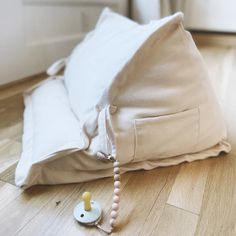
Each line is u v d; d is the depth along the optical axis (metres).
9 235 0.49
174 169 0.69
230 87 1.28
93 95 0.68
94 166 0.63
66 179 0.62
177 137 0.67
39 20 1.32
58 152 0.60
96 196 0.59
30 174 0.59
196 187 0.63
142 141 0.64
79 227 0.51
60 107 0.81
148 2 1.92
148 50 0.64
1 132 0.83
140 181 0.64
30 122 0.83
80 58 0.92
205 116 0.70
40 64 1.36
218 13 2.12
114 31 0.85
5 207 0.55
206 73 0.70
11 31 1.15
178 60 0.65
